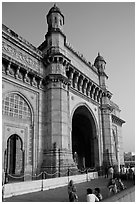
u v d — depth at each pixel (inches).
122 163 1856.5
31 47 895.7
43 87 923.4
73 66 1069.1
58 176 762.2
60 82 909.8
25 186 586.6
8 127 735.7
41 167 810.2
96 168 1232.2
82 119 1378.0
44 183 649.6
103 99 1424.7
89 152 1425.9
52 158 801.6
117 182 573.3
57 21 1040.2
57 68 936.3
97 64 1510.8
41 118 876.6
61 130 851.4
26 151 785.6
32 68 885.8
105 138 1342.3
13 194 543.5
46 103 907.4
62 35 1029.2
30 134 820.0
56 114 868.6
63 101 904.3
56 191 615.2
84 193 577.6
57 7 1074.1
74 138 1525.6
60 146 828.6
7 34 778.2
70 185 455.2
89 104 1255.5
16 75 793.6
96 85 1311.5
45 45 1034.7
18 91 801.6
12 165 1062.4
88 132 1406.3
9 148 1083.9
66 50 1093.8
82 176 864.9
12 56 797.2
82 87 1207.6
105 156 1285.7
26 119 817.5
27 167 770.8
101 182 840.9
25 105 828.6
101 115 1396.4
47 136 855.7
